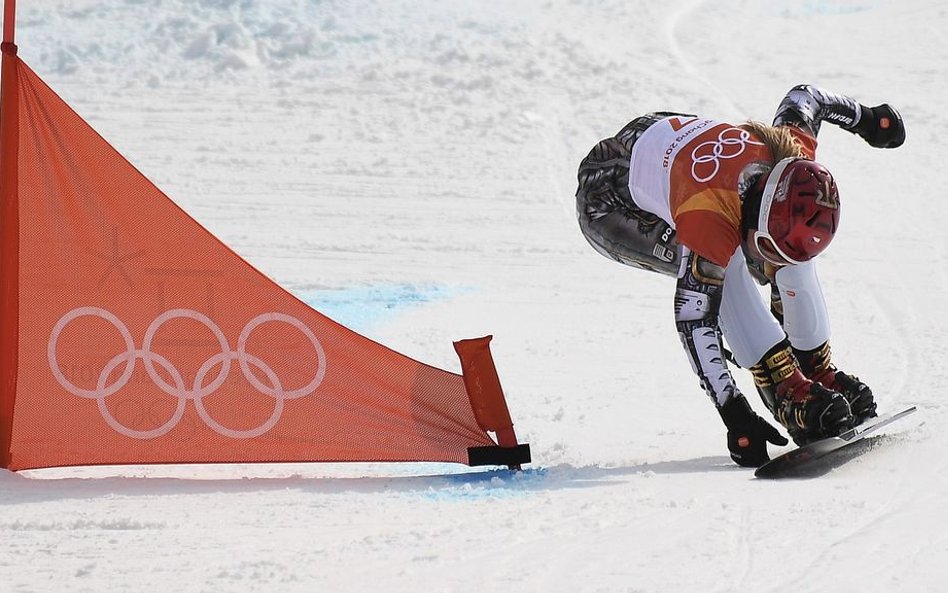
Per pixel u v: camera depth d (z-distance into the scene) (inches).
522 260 1299.2
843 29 2669.8
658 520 504.1
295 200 1530.5
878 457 617.3
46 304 613.9
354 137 1845.5
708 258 608.4
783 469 581.6
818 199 592.4
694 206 611.5
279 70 2186.3
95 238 615.2
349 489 582.6
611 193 701.9
